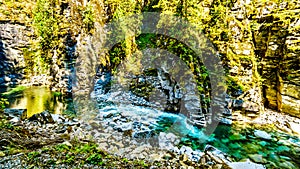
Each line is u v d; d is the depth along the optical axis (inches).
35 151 267.1
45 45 788.6
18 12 827.4
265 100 642.2
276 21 617.0
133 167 280.5
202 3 579.8
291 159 374.0
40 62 828.0
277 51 615.5
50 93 717.3
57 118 478.6
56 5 757.3
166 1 638.5
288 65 573.9
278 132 481.1
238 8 609.3
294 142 436.8
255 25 654.5
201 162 332.2
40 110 550.9
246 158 371.6
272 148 410.9
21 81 822.5
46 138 341.7
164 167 301.3
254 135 461.7
